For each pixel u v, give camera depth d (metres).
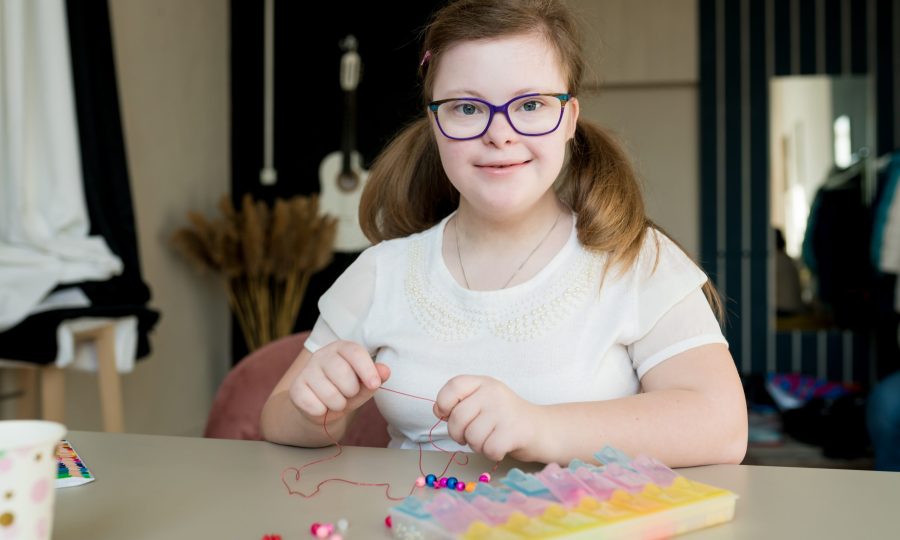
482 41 0.88
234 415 1.36
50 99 2.47
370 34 4.21
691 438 0.81
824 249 4.49
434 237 1.11
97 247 2.57
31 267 2.27
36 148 2.49
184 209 3.82
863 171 4.44
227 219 3.75
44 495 0.51
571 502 0.59
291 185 4.29
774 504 0.67
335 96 4.23
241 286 3.82
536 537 0.52
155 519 0.64
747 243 4.57
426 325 1.04
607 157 1.06
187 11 3.84
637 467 0.67
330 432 0.88
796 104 4.50
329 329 1.10
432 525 0.55
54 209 2.48
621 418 0.80
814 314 4.52
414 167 1.20
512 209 0.92
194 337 3.93
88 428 3.03
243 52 4.32
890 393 2.71
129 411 3.34
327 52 4.24
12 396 2.61
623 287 1.00
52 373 2.27
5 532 0.49
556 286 1.01
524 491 0.61
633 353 0.99
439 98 0.92
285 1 4.26
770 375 4.44
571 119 0.99
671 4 4.52
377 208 1.23
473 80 0.88
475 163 0.90
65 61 2.50
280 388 0.99
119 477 0.76
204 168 4.03
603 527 0.55
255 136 4.32
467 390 0.77
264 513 0.65
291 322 3.84
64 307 2.29
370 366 0.82
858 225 4.45
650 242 1.03
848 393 4.20
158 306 3.58
